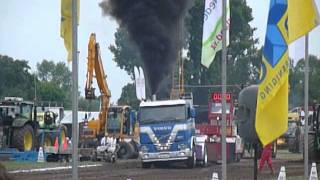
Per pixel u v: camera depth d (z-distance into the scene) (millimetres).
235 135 93750
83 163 87812
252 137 30562
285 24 29734
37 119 95562
